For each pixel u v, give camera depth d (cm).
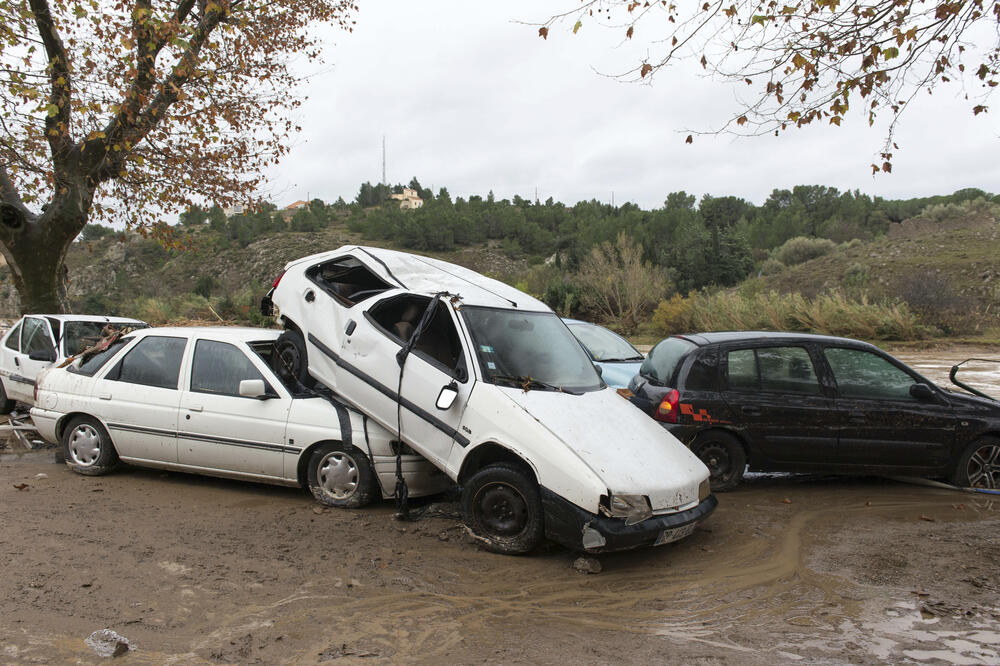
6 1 1084
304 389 645
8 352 1041
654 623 400
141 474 723
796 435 680
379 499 641
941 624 401
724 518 605
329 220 15112
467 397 533
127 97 1227
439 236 12425
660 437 548
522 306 636
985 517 614
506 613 409
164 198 1466
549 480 477
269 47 1547
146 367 700
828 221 10444
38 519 551
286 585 438
